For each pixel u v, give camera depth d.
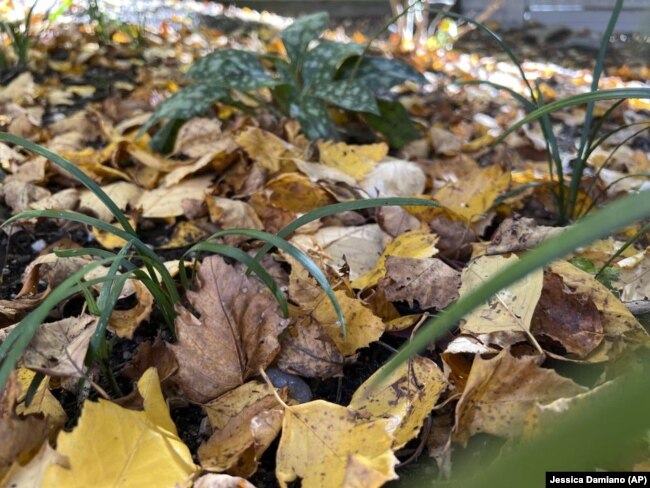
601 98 0.35
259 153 0.54
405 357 0.15
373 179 0.54
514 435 0.28
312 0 1.79
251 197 0.50
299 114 0.61
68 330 0.29
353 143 0.68
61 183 0.56
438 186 0.58
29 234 0.49
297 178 0.50
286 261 0.41
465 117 0.91
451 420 0.30
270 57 0.64
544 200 0.54
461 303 0.13
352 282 0.39
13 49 0.96
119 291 0.29
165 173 0.56
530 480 0.11
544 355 0.31
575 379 0.32
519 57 1.49
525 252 0.37
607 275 0.39
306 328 0.33
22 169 0.54
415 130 0.66
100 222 0.32
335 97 0.60
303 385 0.32
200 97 0.61
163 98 0.85
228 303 0.32
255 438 0.27
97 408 0.25
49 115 0.76
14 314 0.36
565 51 1.54
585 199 0.50
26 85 0.80
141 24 1.24
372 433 0.26
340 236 0.45
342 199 0.50
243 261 0.31
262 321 0.32
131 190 0.54
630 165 0.69
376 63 0.65
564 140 0.81
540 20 1.75
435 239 0.40
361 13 1.81
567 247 0.12
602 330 0.33
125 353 0.36
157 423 0.27
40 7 1.28
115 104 0.77
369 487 0.23
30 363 0.27
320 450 0.26
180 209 0.49
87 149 0.59
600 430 0.11
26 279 0.39
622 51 1.52
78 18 1.22
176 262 0.41
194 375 0.30
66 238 0.47
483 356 0.32
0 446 0.24
